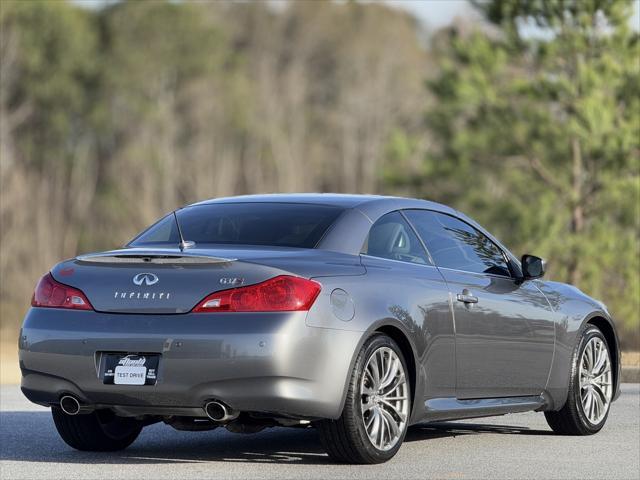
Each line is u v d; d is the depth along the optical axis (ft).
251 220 51.08
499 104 153.38
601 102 145.28
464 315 53.01
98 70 492.54
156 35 510.99
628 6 152.35
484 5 157.48
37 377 48.37
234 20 563.89
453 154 157.28
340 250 49.16
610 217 150.82
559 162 154.40
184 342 45.55
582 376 60.39
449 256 54.29
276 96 543.80
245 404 45.27
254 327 45.16
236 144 527.40
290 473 46.68
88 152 483.92
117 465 49.11
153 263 47.14
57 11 479.00
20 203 389.80
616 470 48.44
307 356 45.50
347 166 542.98
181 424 49.60
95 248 462.19
